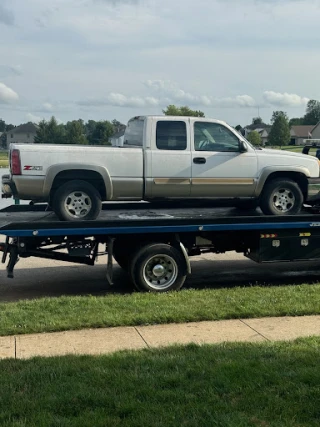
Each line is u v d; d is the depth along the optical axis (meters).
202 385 4.52
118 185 8.51
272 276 9.99
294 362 5.07
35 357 5.46
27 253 8.37
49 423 3.87
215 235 9.05
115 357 5.32
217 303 7.48
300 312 7.18
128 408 4.08
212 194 9.00
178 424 3.85
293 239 9.04
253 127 103.75
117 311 7.10
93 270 10.41
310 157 9.42
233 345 5.74
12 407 4.13
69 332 6.49
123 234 8.47
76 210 8.39
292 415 3.99
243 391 4.39
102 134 73.94
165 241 8.64
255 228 8.80
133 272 8.32
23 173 8.10
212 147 8.98
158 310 7.14
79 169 8.27
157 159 8.64
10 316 6.85
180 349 5.64
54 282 9.43
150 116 8.75
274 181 9.27
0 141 119.44
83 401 4.23
